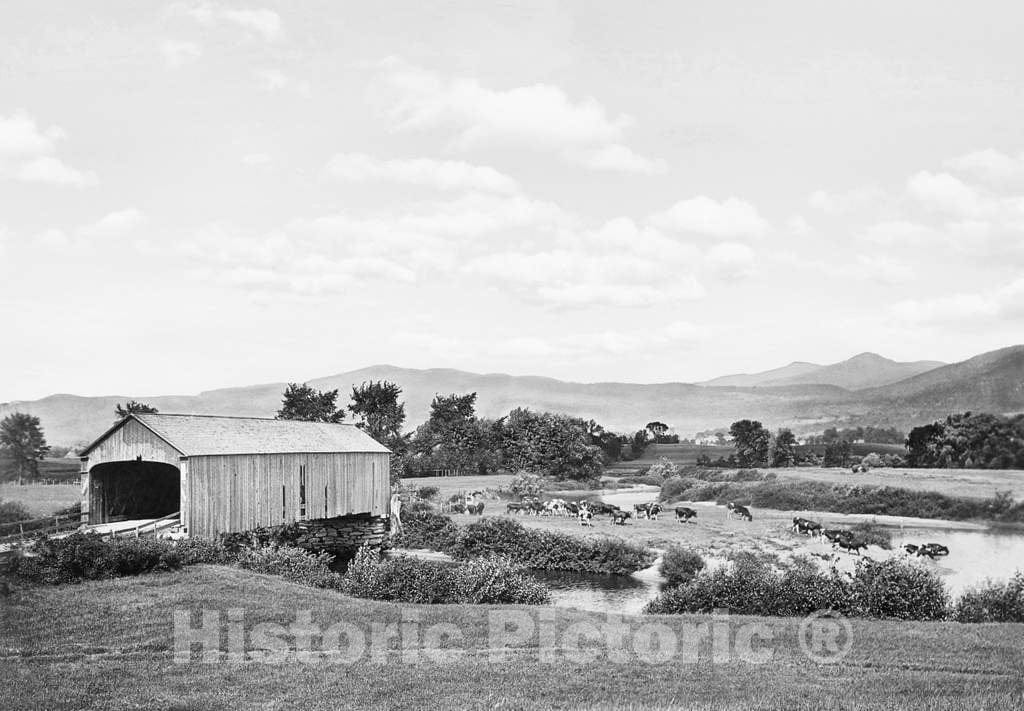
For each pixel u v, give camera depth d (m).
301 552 42.38
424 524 68.38
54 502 75.06
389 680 21.36
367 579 36.75
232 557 42.56
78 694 20.02
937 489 90.38
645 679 21.62
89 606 29.20
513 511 88.88
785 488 99.38
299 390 140.50
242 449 51.72
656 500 112.56
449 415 158.75
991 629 28.06
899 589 31.92
